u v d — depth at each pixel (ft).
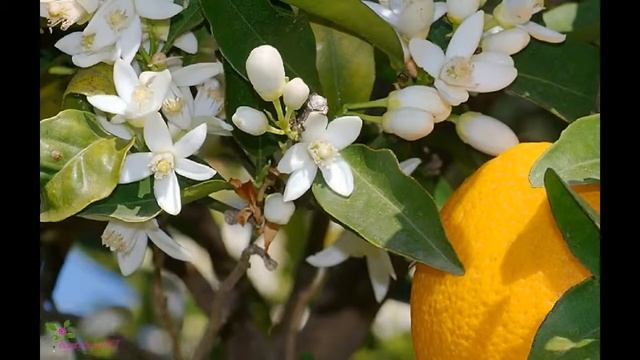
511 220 1.77
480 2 1.95
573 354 1.66
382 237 1.82
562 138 1.72
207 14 1.91
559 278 1.73
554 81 2.05
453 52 1.91
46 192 1.83
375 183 1.85
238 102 1.95
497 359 1.75
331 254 2.15
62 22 1.89
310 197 2.05
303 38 1.95
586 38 2.12
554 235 1.75
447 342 1.79
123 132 1.88
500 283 1.75
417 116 1.89
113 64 1.91
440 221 1.81
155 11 1.90
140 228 1.96
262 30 1.93
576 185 1.74
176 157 1.86
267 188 1.97
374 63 2.02
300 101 1.84
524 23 1.96
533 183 1.70
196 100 1.96
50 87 2.14
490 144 1.94
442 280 1.81
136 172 1.85
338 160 1.85
